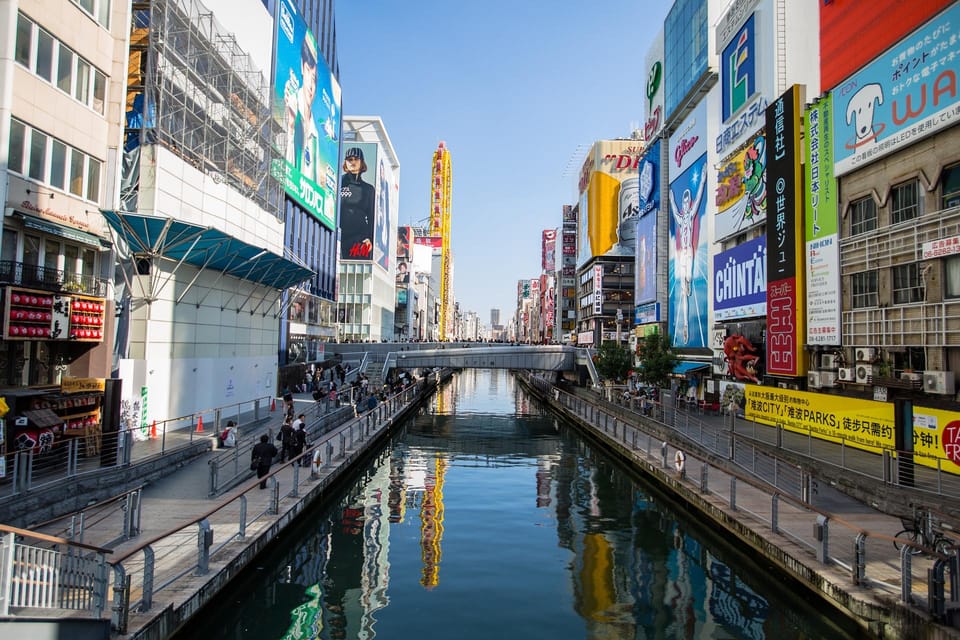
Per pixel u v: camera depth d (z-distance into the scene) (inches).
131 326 880.9
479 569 561.0
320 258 2204.7
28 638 275.6
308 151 1943.9
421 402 2311.8
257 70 1402.6
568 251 4864.7
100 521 515.8
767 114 1208.8
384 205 3513.8
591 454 1279.5
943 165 759.1
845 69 957.8
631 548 631.8
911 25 804.0
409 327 4808.1
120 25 795.4
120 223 786.2
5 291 594.9
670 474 818.8
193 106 1044.5
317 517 730.8
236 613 455.2
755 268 1318.9
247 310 1278.3
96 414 724.0
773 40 1278.3
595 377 2225.6
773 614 467.2
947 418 660.1
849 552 487.8
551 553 611.8
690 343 1850.4
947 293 755.4
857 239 931.3
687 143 1926.7
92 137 751.7
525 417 1978.3
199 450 838.5
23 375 688.4
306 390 1672.0
